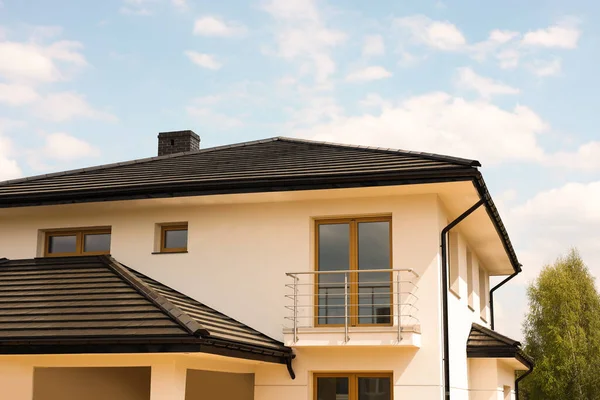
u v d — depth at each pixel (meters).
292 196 13.43
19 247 15.09
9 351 10.40
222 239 14.03
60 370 11.72
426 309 12.86
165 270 14.20
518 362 17.09
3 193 14.88
